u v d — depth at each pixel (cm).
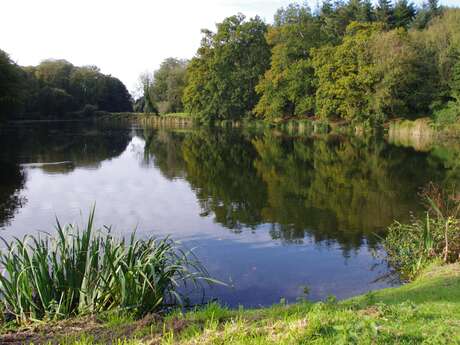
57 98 8569
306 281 959
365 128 5047
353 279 970
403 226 1238
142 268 730
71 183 2130
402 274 991
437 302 645
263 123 6400
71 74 9844
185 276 865
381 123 4994
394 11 7912
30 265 704
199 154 3462
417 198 1825
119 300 704
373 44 4728
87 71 10156
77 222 1426
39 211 1571
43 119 8519
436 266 929
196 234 1316
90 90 9856
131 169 2631
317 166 2802
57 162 2841
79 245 757
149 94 9644
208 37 6875
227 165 2855
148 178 2328
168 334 520
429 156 3195
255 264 1063
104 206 1666
